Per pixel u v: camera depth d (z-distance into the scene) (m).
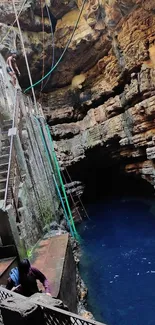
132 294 8.31
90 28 16.30
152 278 9.04
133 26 13.24
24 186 8.23
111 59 16.36
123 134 15.34
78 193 20.78
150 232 13.35
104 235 14.35
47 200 11.33
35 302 3.02
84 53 17.77
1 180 7.76
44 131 15.09
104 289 8.83
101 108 17.56
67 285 6.03
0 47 15.27
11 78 13.48
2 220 6.47
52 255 6.85
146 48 12.92
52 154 15.93
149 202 17.80
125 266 10.24
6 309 3.01
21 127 9.96
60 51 18.45
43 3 17.17
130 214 17.16
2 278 5.36
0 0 16.05
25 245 7.12
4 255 6.47
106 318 7.34
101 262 10.98
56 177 15.86
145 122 13.04
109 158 19.72
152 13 12.14
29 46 17.39
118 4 13.16
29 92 20.44
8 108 11.25
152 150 12.79
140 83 12.95
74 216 18.80
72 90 19.98
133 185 20.58
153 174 13.93
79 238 14.35
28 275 4.08
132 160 16.91
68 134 20.28
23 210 7.55
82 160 20.36
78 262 11.00
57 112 20.77
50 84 20.62
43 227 9.52
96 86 18.31
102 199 23.52
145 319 7.09
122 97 15.10
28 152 9.66
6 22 16.52
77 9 17.20
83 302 7.72
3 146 9.66
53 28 18.55
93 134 18.16
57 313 2.74
